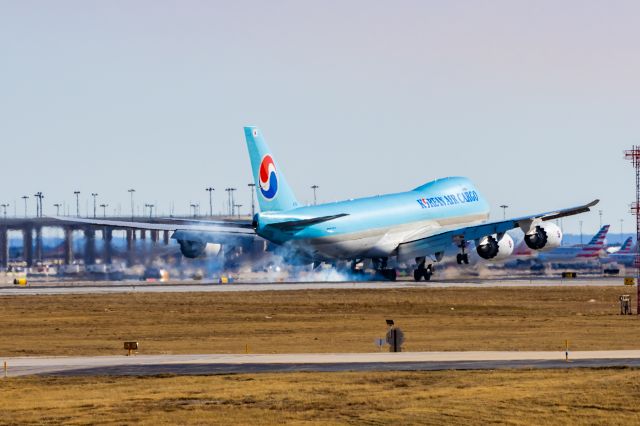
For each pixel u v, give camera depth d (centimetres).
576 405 11956
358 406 11962
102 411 11781
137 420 11312
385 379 13650
